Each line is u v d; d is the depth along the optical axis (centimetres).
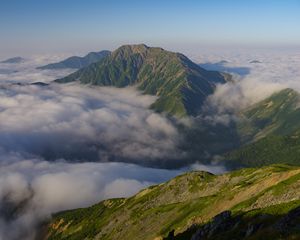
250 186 14088
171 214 16775
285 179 12838
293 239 5362
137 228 18988
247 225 7469
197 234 8794
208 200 15475
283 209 7444
